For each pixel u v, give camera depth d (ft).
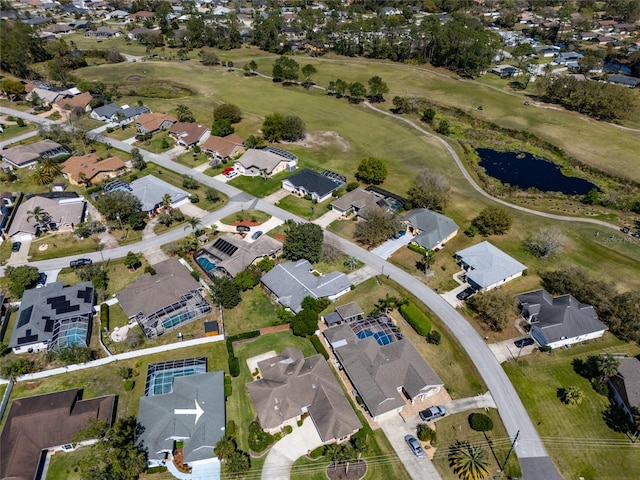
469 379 238.48
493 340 261.03
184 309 274.77
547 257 323.57
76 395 223.51
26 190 402.93
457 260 321.11
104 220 363.76
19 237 342.44
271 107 576.61
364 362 235.61
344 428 205.87
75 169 416.87
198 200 388.78
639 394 216.95
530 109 577.43
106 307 278.46
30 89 606.14
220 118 517.55
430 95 626.64
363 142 493.36
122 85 644.69
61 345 249.96
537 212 379.35
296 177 402.72
